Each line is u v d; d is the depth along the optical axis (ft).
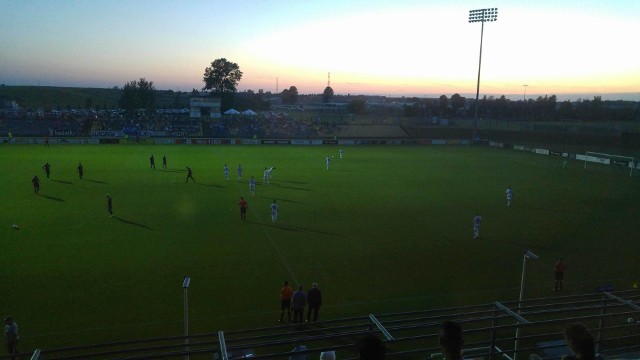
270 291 67.00
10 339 46.85
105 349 50.01
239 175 156.97
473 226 105.19
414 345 50.93
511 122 366.02
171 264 77.00
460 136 334.03
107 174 159.53
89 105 454.81
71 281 68.85
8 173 154.81
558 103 503.20
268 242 90.02
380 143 296.71
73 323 55.77
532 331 54.08
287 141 286.66
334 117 419.74
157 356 25.48
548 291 69.21
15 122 274.98
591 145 285.64
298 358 35.73
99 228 96.53
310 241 91.30
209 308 60.90
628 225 107.86
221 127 315.37
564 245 92.17
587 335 13.26
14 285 66.80
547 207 125.49
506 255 85.56
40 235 90.68
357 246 88.89
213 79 460.96
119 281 69.26
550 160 228.22
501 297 66.54
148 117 321.93
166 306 61.16
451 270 77.25
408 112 492.13
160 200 123.54
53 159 190.80
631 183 166.30
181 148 247.91
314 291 56.39
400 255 84.33
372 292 67.46
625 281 73.87
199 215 109.09
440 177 172.24
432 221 108.78
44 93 587.68
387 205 124.26
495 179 169.89
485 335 53.11
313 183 154.20
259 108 522.47
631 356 35.06
